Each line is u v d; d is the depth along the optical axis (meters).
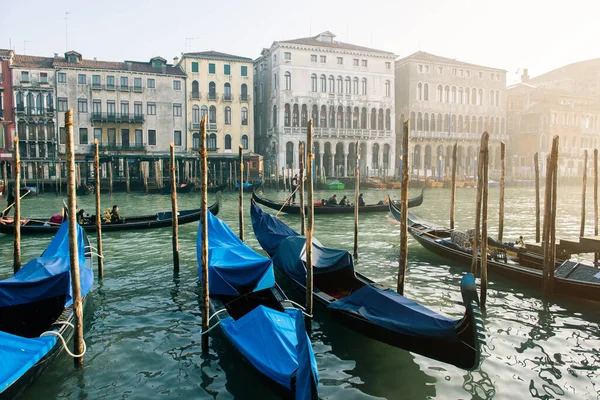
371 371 7.22
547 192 10.27
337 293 10.06
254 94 58.00
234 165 47.84
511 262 12.09
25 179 42.34
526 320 9.17
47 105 43.47
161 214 20.14
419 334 6.90
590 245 11.38
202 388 6.76
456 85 58.25
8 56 42.31
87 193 38.59
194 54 47.62
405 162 9.33
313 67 50.84
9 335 6.46
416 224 16.30
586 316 9.37
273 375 6.14
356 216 14.45
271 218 14.28
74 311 7.08
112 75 45.06
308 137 9.54
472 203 33.69
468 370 6.66
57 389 6.69
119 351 7.84
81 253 10.48
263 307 7.44
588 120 64.38
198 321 9.13
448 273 12.53
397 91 58.78
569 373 7.14
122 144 45.97
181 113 47.56
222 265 9.23
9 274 12.85
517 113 62.88
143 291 10.98
